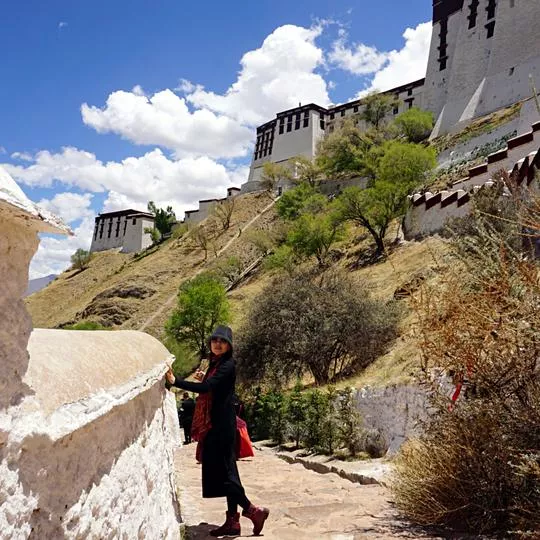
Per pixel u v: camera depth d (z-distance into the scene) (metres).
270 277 45.84
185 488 6.68
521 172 13.75
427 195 28.39
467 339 4.84
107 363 2.53
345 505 5.70
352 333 17.70
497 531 4.35
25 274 1.68
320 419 11.95
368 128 69.75
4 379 1.50
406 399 9.88
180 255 77.06
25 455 1.59
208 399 4.63
